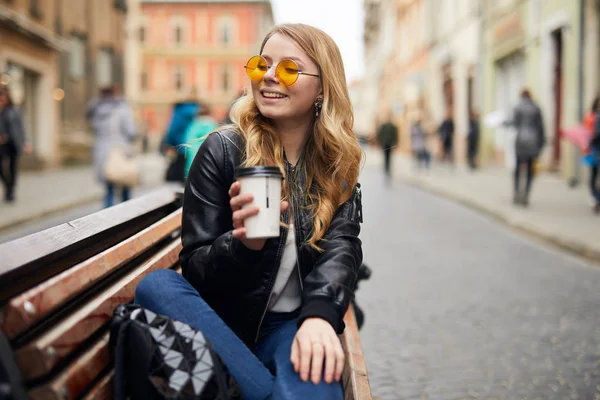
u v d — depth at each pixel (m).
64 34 23.67
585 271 6.59
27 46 20.02
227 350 1.73
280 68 2.09
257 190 1.67
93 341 1.58
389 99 46.38
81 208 11.97
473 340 4.39
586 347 4.24
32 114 21.44
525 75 19.14
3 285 1.40
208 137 2.12
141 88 62.19
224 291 2.05
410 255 7.45
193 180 2.06
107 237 2.11
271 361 1.91
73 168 23.89
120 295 1.75
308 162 2.18
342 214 2.15
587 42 14.60
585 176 14.43
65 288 1.43
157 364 1.51
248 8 61.62
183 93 62.12
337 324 1.80
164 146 8.86
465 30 25.06
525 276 6.36
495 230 9.48
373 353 4.14
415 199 14.35
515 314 5.01
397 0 41.84
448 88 28.38
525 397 3.45
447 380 3.69
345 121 2.23
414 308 5.19
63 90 23.80
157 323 1.57
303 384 1.70
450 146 23.81
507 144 20.27
